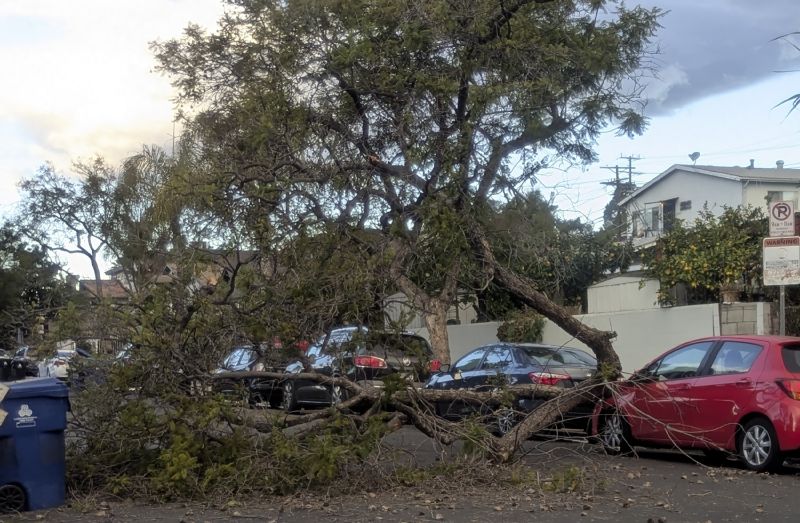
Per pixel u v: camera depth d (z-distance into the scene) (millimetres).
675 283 18672
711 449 10555
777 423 9219
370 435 8500
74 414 8617
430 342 17750
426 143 10031
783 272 11117
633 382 10625
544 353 13078
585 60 10781
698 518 7148
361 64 10242
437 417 9352
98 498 8055
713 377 10102
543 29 10828
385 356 9586
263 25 10781
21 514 7461
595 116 11133
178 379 8688
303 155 9945
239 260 9477
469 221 10062
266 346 9375
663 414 10500
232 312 9078
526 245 11094
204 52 11375
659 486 8734
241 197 9492
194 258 9195
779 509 7531
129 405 8461
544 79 10336
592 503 7801
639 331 17062
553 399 9773
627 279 22156
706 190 32500
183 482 7926
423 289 11781
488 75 10586
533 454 10289
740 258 17344
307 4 10234
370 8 10250
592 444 11094
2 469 7531
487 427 9945
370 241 9805
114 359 8711
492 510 7473
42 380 7945
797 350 9758
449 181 9867
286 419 8984
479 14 10203
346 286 9297
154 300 8773
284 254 9414
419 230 9875
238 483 8094
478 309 20469
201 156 10789
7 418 7570
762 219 18078
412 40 10117
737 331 15461
